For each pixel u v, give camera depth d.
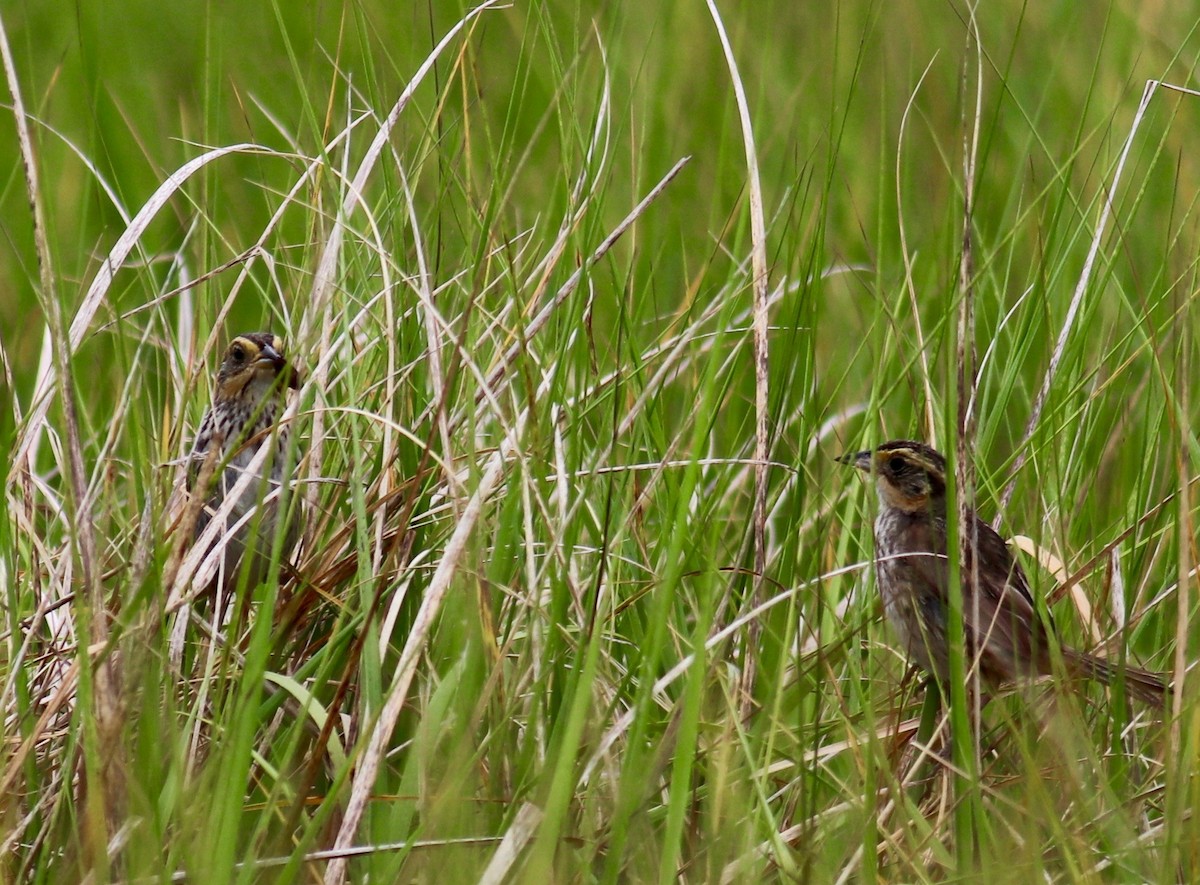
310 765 8.40
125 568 9.41
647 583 9.65
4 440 9.75
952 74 16.61
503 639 9.25
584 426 11.00
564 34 16.28
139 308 10.61
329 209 12.23
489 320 10.92
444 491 10.19
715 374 8.23
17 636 9.18
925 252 14.83
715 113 16.83
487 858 7.93
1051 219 12.68
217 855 7.13
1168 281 11.97
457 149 11.45
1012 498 11.32
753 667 9.34
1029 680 8.99
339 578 10.02
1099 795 8.53
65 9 20.17
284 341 10.79
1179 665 8.23
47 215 9.36
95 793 7.38
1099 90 16.12
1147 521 10.84
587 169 10.80
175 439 10.96
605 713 8.59
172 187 10.25
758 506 9.54
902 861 8.46
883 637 11.18
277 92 16.77
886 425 12.84
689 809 8.61
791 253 10.85
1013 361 11.10
